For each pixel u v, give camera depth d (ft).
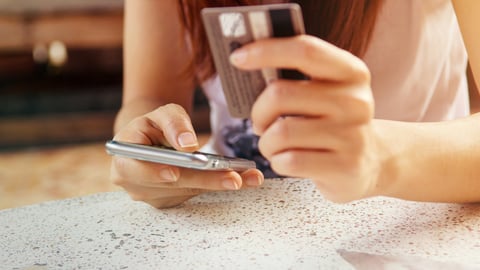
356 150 2.01
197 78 4.10
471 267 2.14
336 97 1.93
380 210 2.66
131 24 4.11
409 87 3.97
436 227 2.46
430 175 2.44
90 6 13.96
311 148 2.02
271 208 2.76
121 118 3.73
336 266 2.19
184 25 3.72
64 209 2.95
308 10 3.40
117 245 2.49
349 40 3.38
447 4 3.88
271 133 2.02
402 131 2.41
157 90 4.05
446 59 4.06
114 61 14.61
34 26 13.91
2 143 11.91
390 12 3.73
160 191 2.77
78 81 14.34
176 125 2.67
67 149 11.62
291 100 1.94
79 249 2.48
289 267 2.20
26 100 13.50
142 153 2.57
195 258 2.32
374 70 3.89
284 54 1.84
